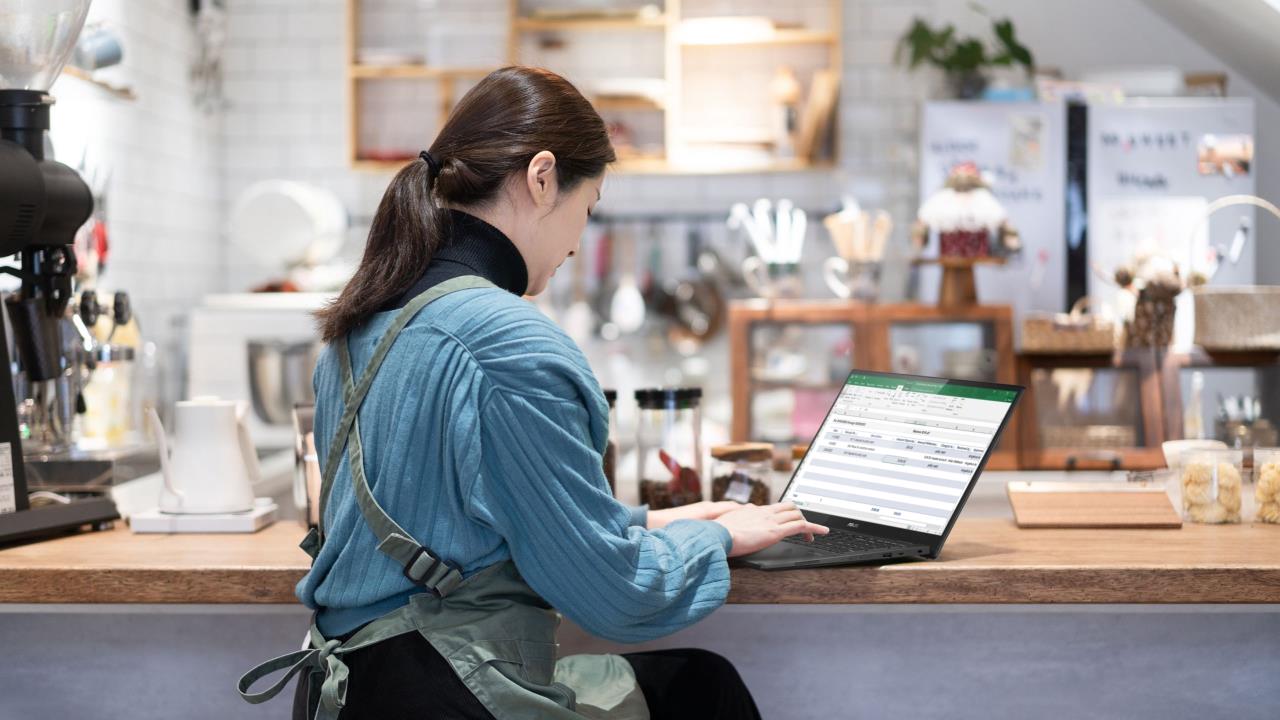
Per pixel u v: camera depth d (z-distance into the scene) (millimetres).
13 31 1895
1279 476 1971
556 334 1451
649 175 5625
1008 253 3582
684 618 1507
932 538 1710
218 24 5367
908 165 5297
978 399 1827
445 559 1416
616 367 5621
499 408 1384
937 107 4629
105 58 3467
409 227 1494
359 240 5652
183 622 1979
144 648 1984
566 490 1406
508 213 1526
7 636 1999
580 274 5617
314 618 1524
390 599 1453
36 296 2002
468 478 1381
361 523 1440
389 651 1425
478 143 1518
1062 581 1640
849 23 5543
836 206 5555
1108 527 1943
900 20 5520
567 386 1425
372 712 1421
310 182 5664
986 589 1646
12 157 1847
